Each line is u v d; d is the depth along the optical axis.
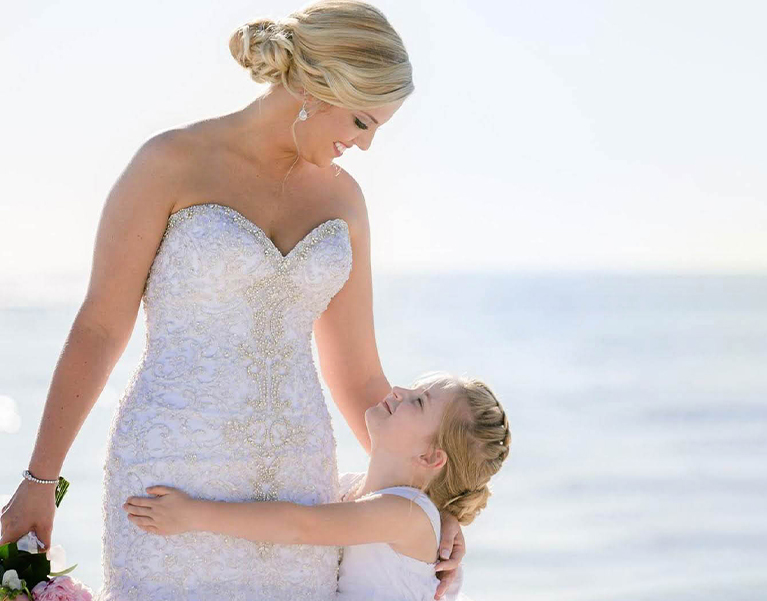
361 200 3.10
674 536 10.84
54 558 2.74
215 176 2.77
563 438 14.84
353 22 2.66
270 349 2.78
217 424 2.67
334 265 2.86
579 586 9.55
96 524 9.39
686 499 12.09
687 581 9.73
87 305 2.71
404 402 3.04
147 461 2.64
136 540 2.64
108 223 2.70
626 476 12.92
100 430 11.88
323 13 2.69
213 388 2.69
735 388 18.55
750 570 10.02
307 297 2.85
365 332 3.18
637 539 10.74
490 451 3.06
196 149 2.76
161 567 2.63
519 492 12.22
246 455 2.70
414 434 3.01
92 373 2.69
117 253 2.69
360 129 2.76
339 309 3.14
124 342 2.77
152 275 2.75
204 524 2.61
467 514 3.09
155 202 2.70
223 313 2.72
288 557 2.74
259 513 2.65
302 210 2.90
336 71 2.64
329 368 3.21
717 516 11.48
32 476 2.66
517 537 10.70
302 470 2.79
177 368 2.69
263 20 2.82
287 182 2.89
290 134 2.81
